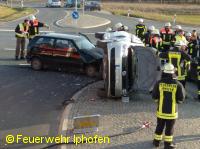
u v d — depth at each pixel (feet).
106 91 48.42
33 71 64.39
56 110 45.03
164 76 34.09
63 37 64.13
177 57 47.85
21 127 39.37
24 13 175.32
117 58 47.44
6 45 87.51
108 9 228.84
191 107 46.32
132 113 43.21
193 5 270.87
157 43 65.67
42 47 64.34
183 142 35.42
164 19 171.01
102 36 60.85
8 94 50.90
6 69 64.95
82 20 141.38
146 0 303.07
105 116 42.04
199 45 62.64
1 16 159.22
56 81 58.44
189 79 58.95
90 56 61.98
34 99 49.14
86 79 60.44
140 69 48.14
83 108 44.98
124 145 34.45
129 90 48.44
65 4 247.91
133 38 54.24
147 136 36.55
